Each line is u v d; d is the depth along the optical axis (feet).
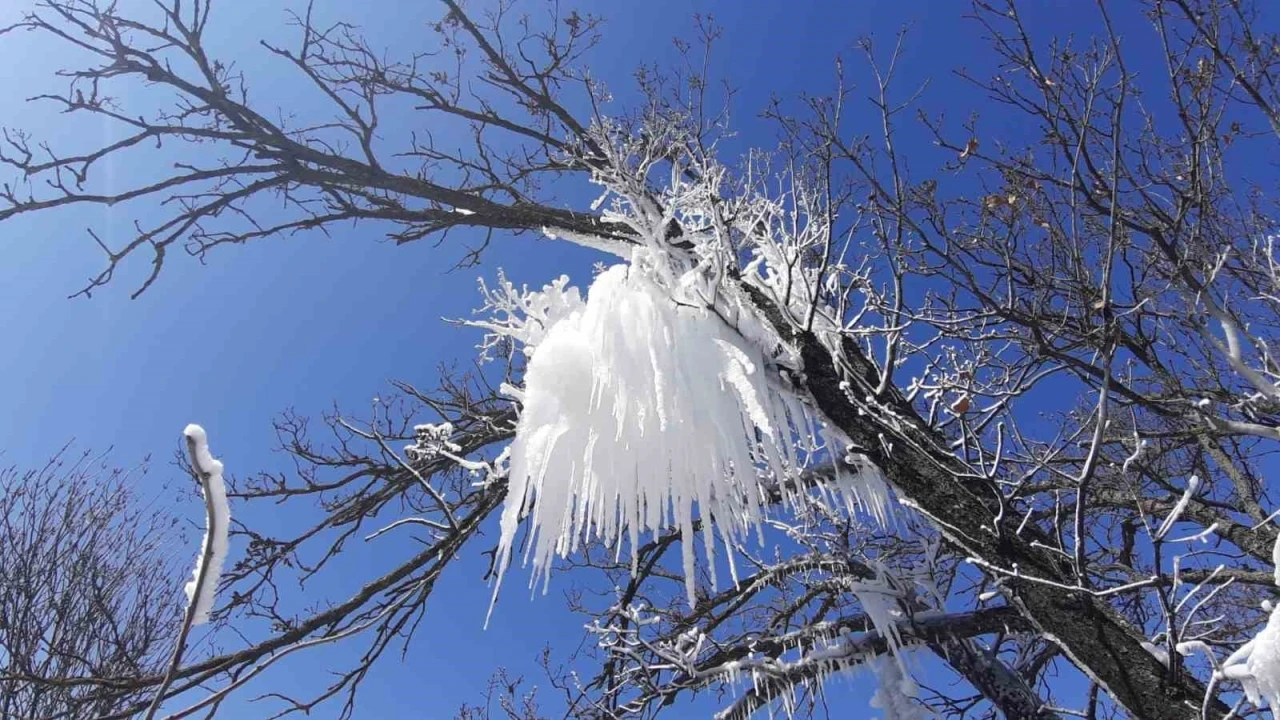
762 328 14.85
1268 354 11.01
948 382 16.49
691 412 13.74
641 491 14.14
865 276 16.34
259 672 6.60
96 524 31.37
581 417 14.28
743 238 17.24
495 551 21.43
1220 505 19.48
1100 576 20.68
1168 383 14.80
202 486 4.34
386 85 19.69
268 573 21.30
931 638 19.89
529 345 15.44
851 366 15.20
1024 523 13.03
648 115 15.90
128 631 30.04
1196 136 12.42
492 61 20.90
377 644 19.95
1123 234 14.02
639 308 14.24
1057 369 13.15
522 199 21.68
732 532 14.08
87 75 15.06
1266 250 14.35
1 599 26.91
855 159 13.53
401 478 24.11
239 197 16.35
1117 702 11.39
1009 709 19.26
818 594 23.72
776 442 13.79
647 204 15.07
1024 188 13.88
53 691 22.33
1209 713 10.85
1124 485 20.80
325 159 17.02
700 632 22.13
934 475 13.34
